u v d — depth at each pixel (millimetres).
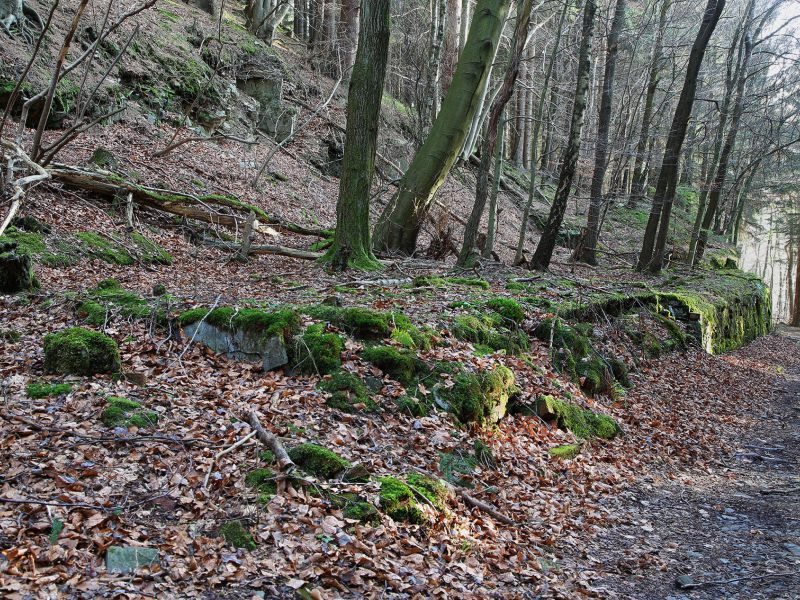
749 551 5902
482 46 14242
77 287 8867
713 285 22891
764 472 8867
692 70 19922
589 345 10914
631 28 33406
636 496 7312
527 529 5703
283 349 6703
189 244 13328
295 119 22984
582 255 23109
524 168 35812
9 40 14383
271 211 16844
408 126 27891
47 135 14094
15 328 6949
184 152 17312
